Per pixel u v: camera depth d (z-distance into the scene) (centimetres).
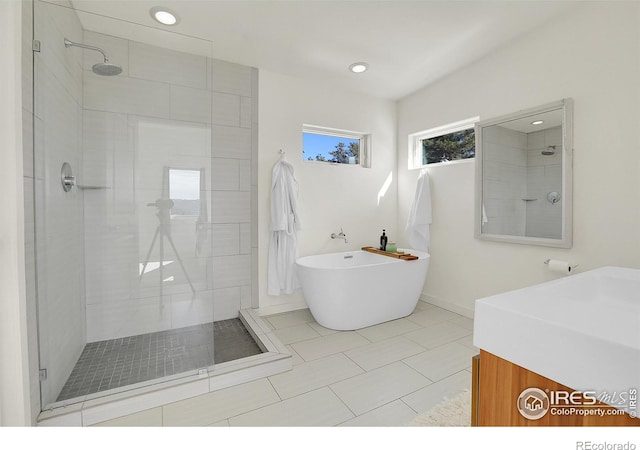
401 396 172
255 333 242
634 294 113
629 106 181
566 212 210
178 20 215
